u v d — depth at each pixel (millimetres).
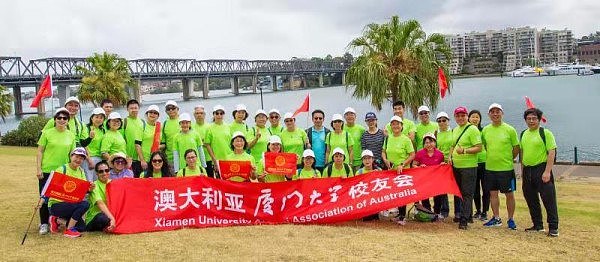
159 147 10438
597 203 13016
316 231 8867
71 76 81562
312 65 148500
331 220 9484
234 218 9375
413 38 23219
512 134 9273
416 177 9562
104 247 7863
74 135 9203
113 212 8820
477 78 172125
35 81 79312
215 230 8898
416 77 23031
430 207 10680
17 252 7613
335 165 9852
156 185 9125
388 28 23250
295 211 9523
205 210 9273
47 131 8938
